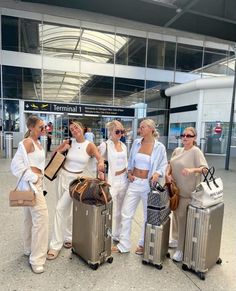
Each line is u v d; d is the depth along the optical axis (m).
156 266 2.70
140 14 9.42
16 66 15.00
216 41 17.66
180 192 2.86
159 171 2.87
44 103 15.56
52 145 15.84
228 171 9.20
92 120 16.67
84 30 15.69
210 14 9.05
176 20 9.87
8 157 10.85
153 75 17.58
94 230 2.57
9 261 2.75
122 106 17.20
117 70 16.92
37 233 2.57
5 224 3.69
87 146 2.99
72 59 16.05
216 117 15.23
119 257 2.91
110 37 16.27
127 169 3.13
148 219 2.72
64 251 3.00
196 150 2.83
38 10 14.03
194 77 18.25
